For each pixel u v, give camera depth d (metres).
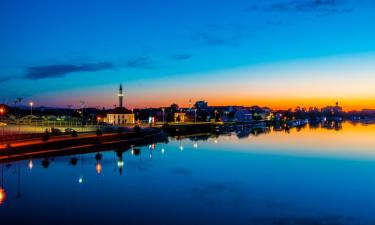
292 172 66.12
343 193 49.94
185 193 49.50
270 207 43.03
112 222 37.38
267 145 120.88
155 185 54.59
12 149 83.19
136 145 120.94
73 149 98.50
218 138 158.12
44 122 156.88
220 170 68.44
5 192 49.78
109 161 81.00
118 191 50.62
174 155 92.81
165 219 38.41
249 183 56.22
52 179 58.91
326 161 81.19
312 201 45.69
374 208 42.78
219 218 38.97
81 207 42.56
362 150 104.00
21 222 37.19
